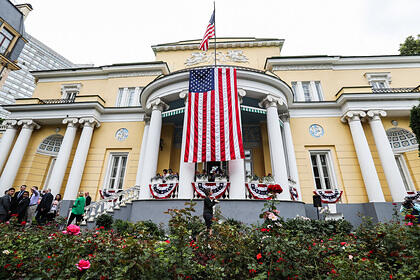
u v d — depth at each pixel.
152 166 11.29
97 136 16.33
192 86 10.84
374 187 12.05
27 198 9.09
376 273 3.17
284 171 10.38
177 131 16.52
